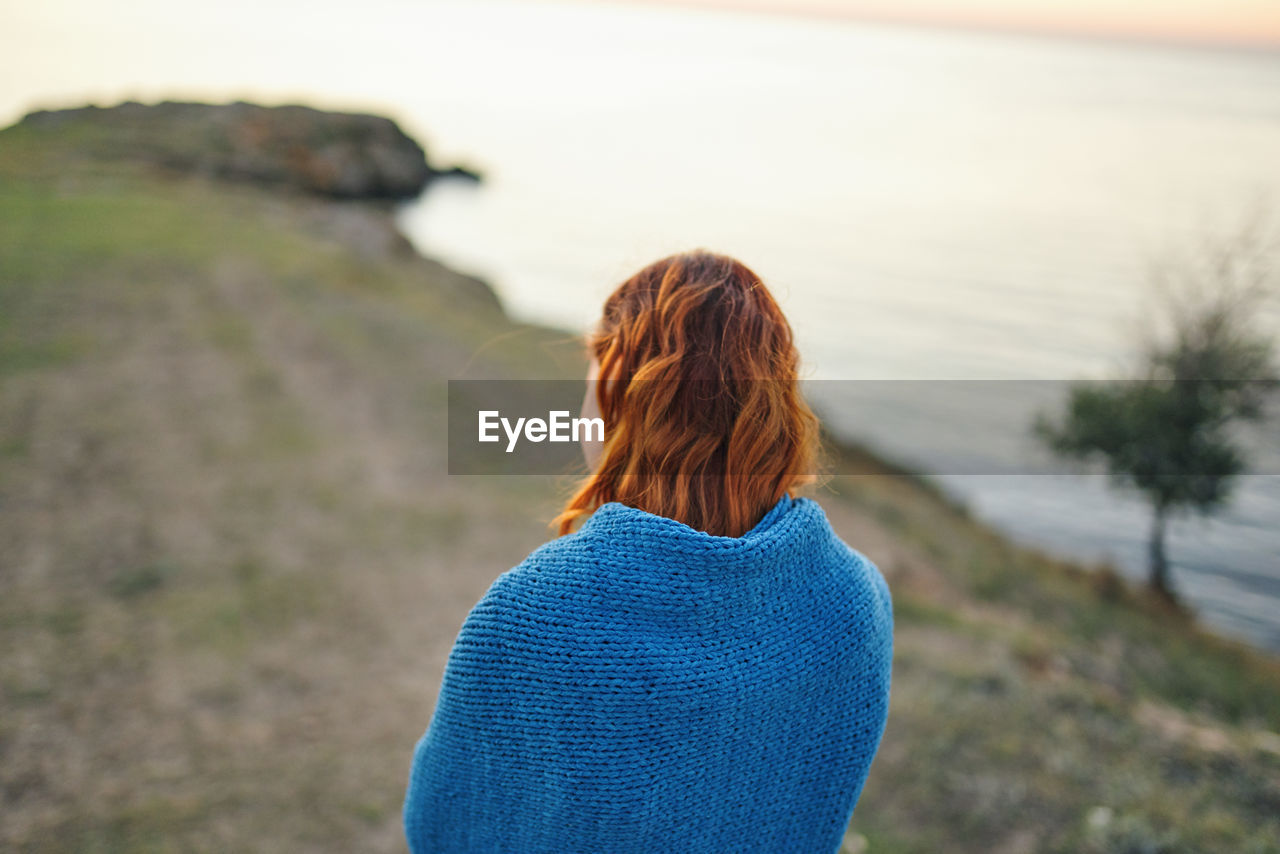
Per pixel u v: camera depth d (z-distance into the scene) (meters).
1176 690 8.59
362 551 6.66
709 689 0.79
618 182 73.06
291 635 5.24
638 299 0.94
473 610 0.84
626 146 98.00
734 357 0.88
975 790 3.68
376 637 5.36
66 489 7.05
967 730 4.20
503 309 27.59
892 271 46.97
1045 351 33.50
